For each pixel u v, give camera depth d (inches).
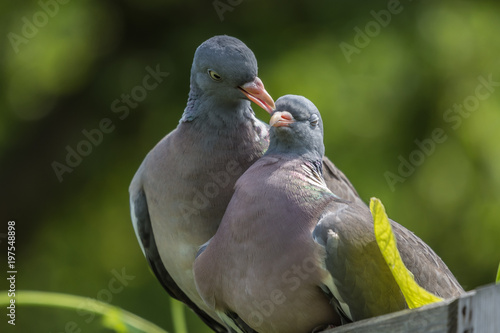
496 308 193.6
